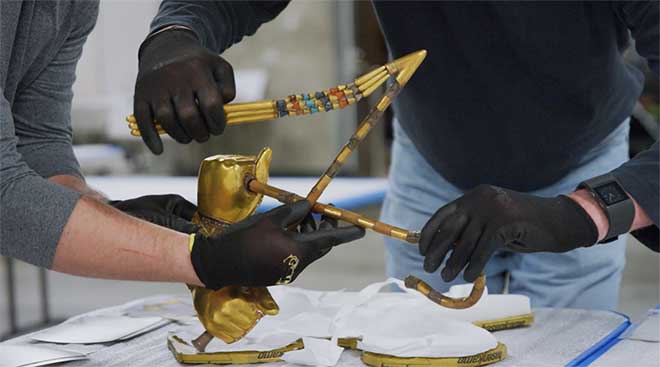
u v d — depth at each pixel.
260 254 0.93
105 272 0.96
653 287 3.87
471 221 1.06
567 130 1.48
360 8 5.29
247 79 5.21
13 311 3.12
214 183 1.05
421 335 1.13
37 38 1.22
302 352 1.10
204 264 0.94
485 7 1.38
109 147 4.93
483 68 1.44
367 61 5.36
